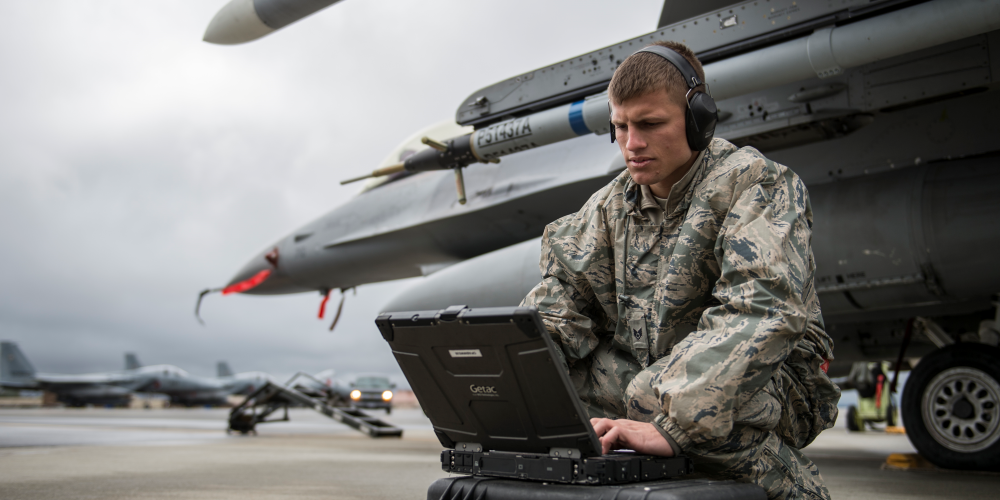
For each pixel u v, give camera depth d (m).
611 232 1.47
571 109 4.20
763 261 1.18
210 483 3.74
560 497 1.08
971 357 4.22
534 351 1.07
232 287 9.02
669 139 1.25
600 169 5.55
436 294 5.91
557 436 1.14
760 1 3.63
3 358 53.81
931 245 4.04
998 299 4.53
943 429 4.36
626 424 1.18
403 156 7.63
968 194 4.00
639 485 1.06
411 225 6.98
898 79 3.94
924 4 3.15
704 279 1.32
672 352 1.23
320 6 4.04
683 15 4.61
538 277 5.32
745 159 1.33
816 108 4.18
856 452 6.69
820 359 1.40
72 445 7.02
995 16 2.97
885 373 11.98
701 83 1.32
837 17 3.39
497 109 4.59
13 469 4.49
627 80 1.24
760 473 1.25
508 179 6.24
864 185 4.39
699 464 1.26
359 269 7.91
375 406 25.05
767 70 3.55
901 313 5.34
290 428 13.14
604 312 1.54
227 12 4.33
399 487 3.54
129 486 3.60
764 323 1.14
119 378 50.47
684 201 1.36
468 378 1.19
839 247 4.33
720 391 1.12
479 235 6.79
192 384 51.28
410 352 1.26
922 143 4.32
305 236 8.25
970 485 3.57
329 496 3.18
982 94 4.14
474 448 1.32
